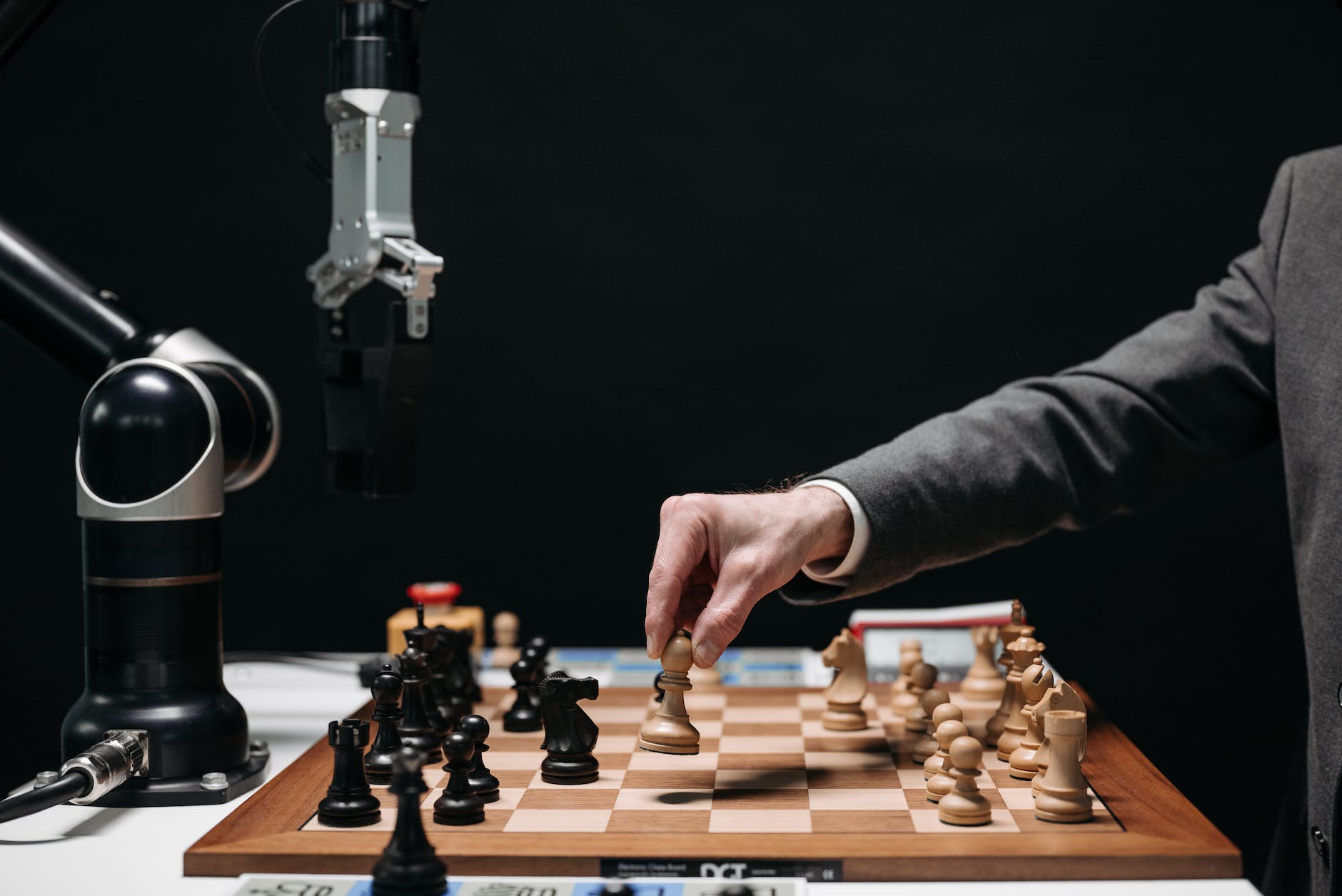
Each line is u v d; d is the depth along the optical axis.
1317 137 2.79
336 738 1.17
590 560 2.93
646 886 1.04
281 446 2.90
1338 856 1.40
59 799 1.19
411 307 1.45
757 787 1.30
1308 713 1.60
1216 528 2.85
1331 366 1.51
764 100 2.88
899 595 2.91
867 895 1.03
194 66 2.87
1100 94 2.83
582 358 2.91
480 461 2.92
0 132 2.88
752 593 1.28
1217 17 2.79
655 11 2.88
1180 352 1.63
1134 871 1.06
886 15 2.86
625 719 1.65
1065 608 2.88
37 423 2.88
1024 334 2.86
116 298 1.51
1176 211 2.83
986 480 1.48
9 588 2.90
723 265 2.90
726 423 2.91
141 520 1.31
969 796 1.17
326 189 2.88
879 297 2.88
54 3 1.54
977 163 2.86
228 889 1.06
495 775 1.35
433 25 2.88
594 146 2.89
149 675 1.31
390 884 1.01
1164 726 2.87
